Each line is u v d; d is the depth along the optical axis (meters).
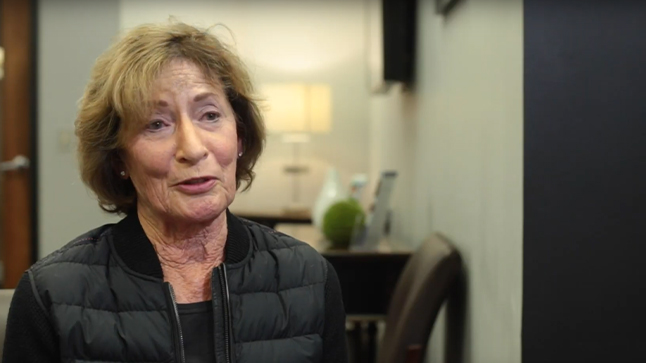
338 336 1.13
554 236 1.31
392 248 2.46
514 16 1.37
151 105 1.00
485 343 1.62
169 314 1.01
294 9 4.81
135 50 1.02
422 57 2.58
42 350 1.01
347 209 2.48
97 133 1.04
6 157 3.67
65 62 3.67
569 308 1.32
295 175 4.78
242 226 1.12
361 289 2.37
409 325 1.79
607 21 1.29
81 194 3.69
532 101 1.31
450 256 1.79
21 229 3.69
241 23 4.80
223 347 1.01
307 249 1.14
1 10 3.63
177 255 1.06
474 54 1.73
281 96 4.24
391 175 2.44
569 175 1.31
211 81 1.04
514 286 1.38
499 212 1.50
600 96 1.30
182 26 1.06
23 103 3.68
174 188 1.00
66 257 1.04
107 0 3.69
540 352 1.33
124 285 1.01
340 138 4.79
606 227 1.30
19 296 1.02
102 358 0.98
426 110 2.50
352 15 4.79
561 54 1.30
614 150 1.30
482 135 1.65
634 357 1.31
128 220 1.07
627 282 1.30
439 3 2.09
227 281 1.04
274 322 1.05
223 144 1.03
